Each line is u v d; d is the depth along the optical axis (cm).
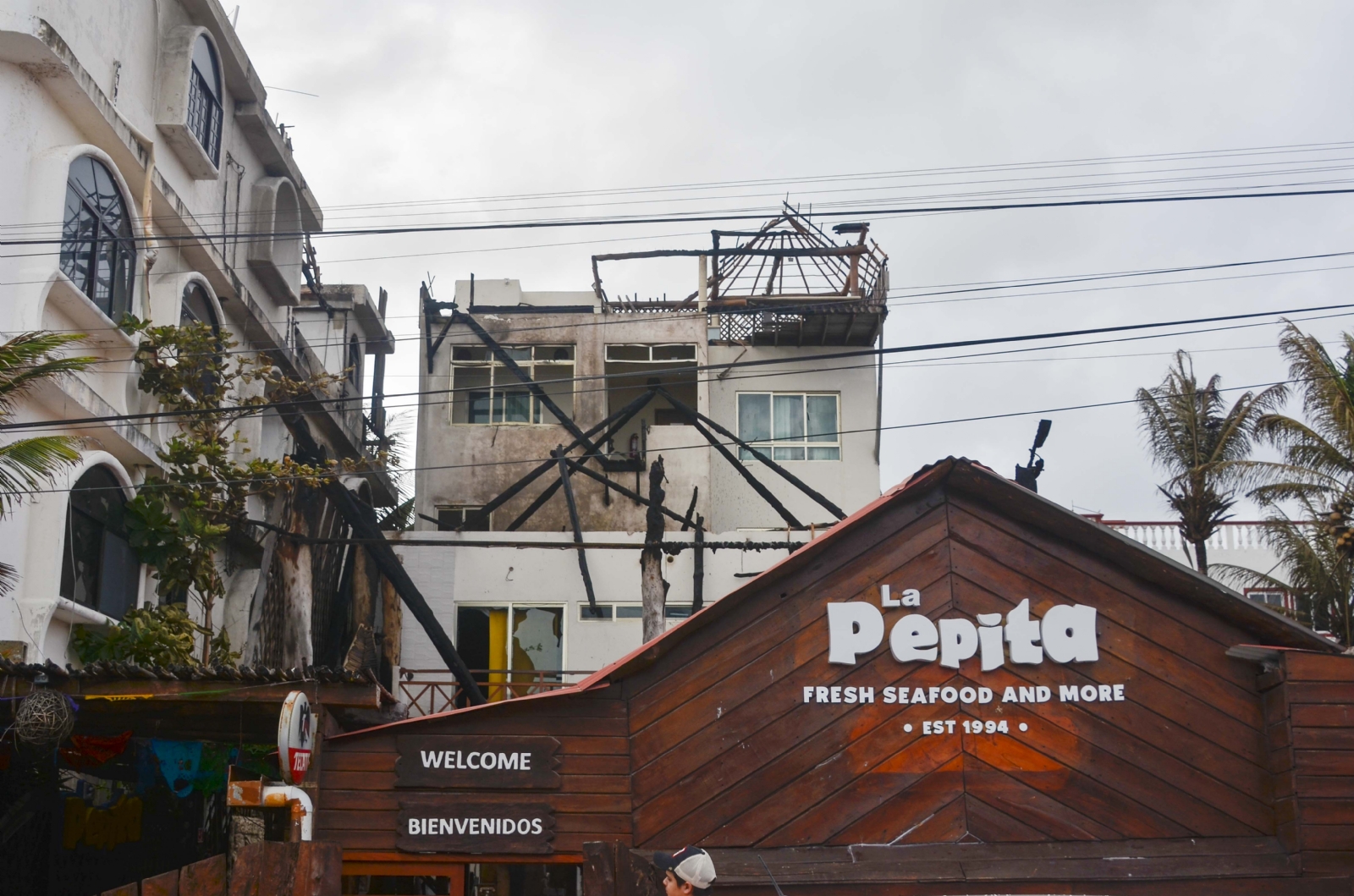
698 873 751
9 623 1292
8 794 1301
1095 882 1034
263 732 1152
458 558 2702
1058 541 1125
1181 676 1096
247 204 2189
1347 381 2673
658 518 2173
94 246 1533
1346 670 1055
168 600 1742
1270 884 1034
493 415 3128
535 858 1039
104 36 1591
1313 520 2839
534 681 2627
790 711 1080
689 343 3144
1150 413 3191
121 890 720
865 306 3131
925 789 1066
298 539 1873
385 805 1047
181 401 1683
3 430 1256
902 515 1127
